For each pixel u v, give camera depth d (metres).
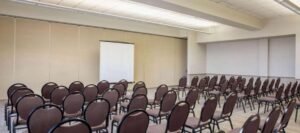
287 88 5.63
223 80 8.41
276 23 8.39
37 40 7.38
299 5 5.85
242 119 4.98
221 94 6.44
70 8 6.35
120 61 8.75
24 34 7.13
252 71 9.91
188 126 3.07
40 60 7.45
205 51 11.98
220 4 6.57
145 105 3.63
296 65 7.86
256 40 9.77
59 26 7.82
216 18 6.79
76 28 8.23
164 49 11.26
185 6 5.56
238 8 7.03
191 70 11.25
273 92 7.08
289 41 8.72
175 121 2.77
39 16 7.12
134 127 2.28
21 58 7.10
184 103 2.85
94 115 2.88
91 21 8.28
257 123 2.27
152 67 10.71
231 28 9.84
